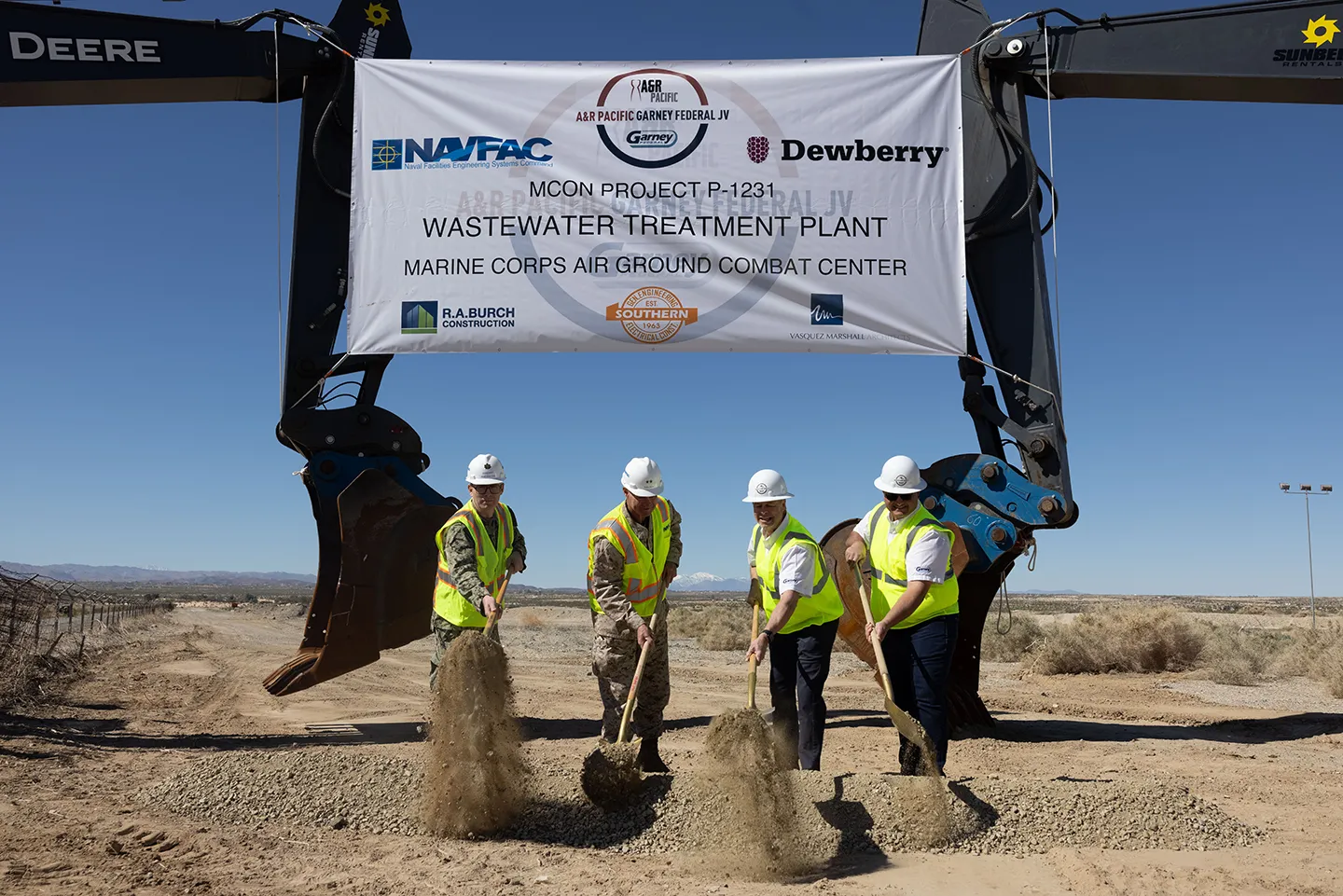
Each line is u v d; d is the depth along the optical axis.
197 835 5.25
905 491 5.88
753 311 9.79
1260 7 9.63
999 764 7.76
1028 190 9.90
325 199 10.45
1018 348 9.81
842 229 9.84
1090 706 11.88
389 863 4.75
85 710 11.13
